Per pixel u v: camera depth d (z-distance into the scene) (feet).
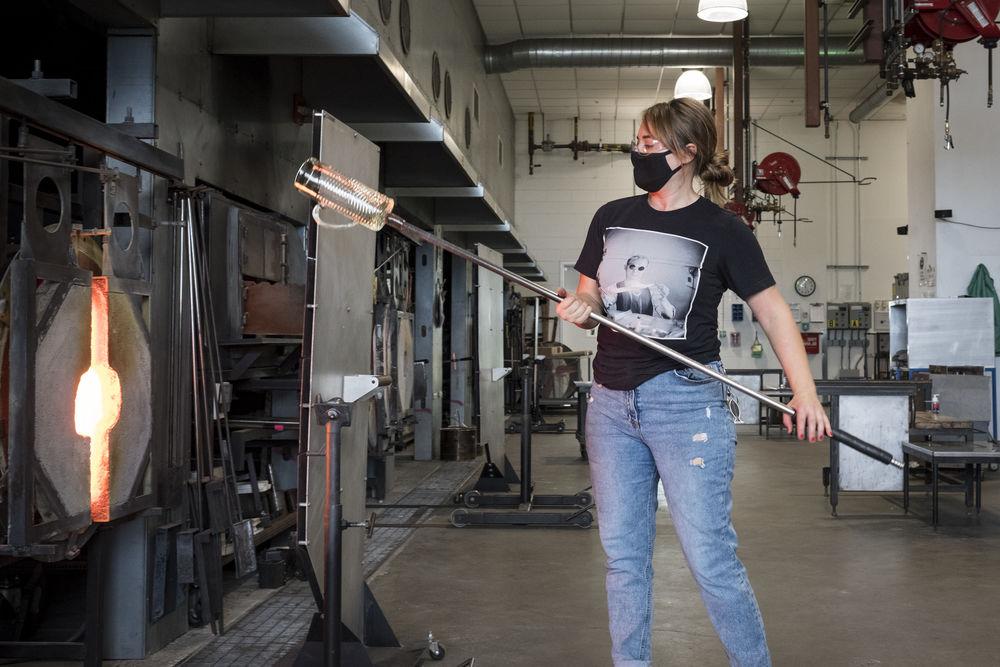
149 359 10.32
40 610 11.32
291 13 11.66
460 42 35.37
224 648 11.12
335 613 8.55
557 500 21.49
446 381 39.04
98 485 9.39
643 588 7.62
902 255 58.03
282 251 16.51
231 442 13.58
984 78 34.12
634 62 43.55
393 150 22.77
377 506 22.03
